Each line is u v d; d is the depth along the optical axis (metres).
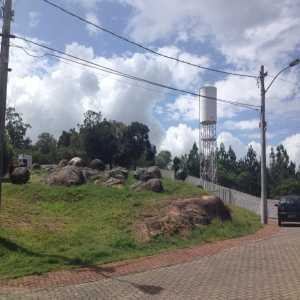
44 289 11.59
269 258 15.90
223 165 99.00
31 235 16.31
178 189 27.50
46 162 72.69
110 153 75.69
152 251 16.64
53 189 24.31
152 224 19.05
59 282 12.27
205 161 47.81
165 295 11.10
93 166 33.12
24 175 26.50
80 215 20.86
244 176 88.81
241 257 16.19
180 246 17.81
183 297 10.88
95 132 75.31
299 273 13.25
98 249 15.72
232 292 11.20
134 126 78.62
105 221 19.61
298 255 16.41
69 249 15.54
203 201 22.69
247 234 22.08
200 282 12.41
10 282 12.05
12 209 19.95
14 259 13.91
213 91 47.50
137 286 12.02
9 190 23.89
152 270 14.02
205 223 21.27
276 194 86.38
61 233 17.09
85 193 24.14
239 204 40.88
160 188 26.53
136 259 15.34
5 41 15.63
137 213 20.80
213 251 17.36
